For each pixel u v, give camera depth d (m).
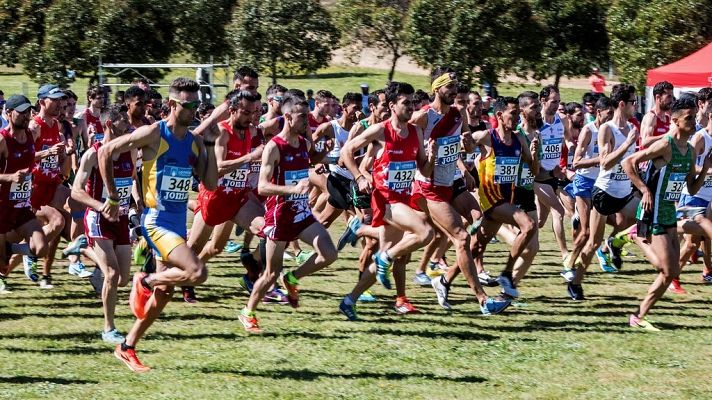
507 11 49.34
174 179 14.15
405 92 17.48
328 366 14.68
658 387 13.91
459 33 48.97
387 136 17.75
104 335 16.12
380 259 17.67
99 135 26.14
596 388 13.83
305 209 17.17
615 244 22.28
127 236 16.47
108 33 51.97
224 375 14.07
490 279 21.80
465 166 20.23
